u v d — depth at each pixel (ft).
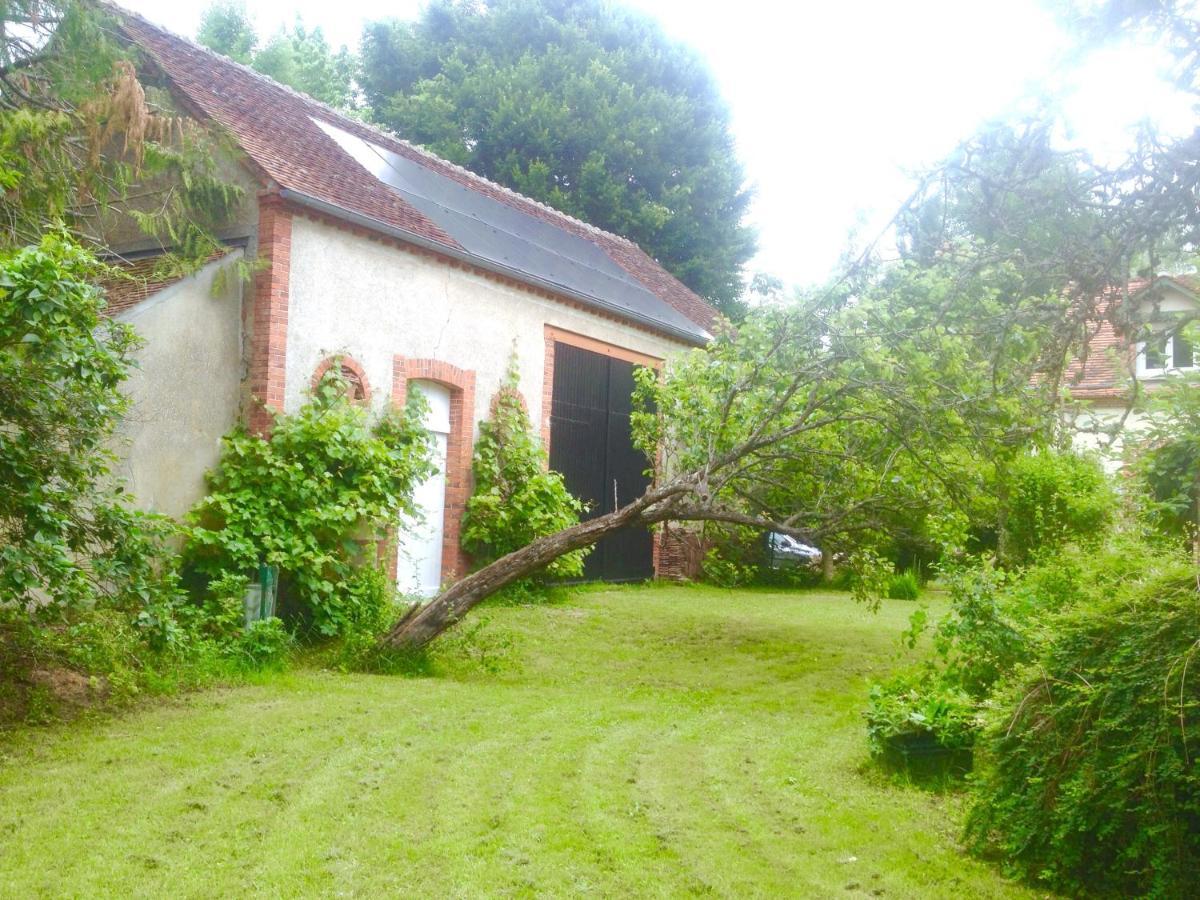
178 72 39.27
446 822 16.72
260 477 33.55
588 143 91.76
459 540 44.55
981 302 19.13
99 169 32.53
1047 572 22.04
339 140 47.62
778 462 34.83
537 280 47.37
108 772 18.92
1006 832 15.44
